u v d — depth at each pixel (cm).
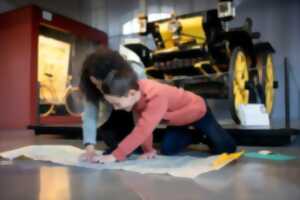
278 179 104
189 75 323
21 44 415
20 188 94
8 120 422
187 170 118
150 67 322
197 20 295
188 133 172
